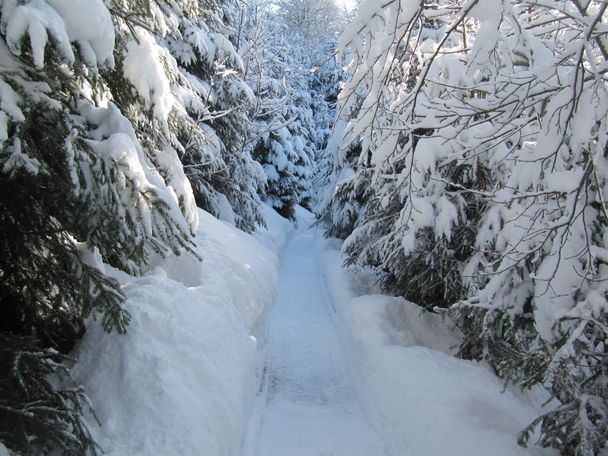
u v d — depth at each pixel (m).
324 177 20.28
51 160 3.33
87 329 3.92
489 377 5.88
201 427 3.49
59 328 3.81
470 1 3.18
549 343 3.81
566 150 3.73
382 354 6.38
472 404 4.96
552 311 3.74
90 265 3.51
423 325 7.79
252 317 6.50
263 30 14.20
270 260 10.74
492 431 4.51
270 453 4.98
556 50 4.17
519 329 5.03
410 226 6.62
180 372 3.80
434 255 6.96
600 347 4.08
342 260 12.51
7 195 3.25
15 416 2.71
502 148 5.66
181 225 3.82
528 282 4.50
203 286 5.50
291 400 6.52
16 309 3.59
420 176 5.64
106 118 3.69
